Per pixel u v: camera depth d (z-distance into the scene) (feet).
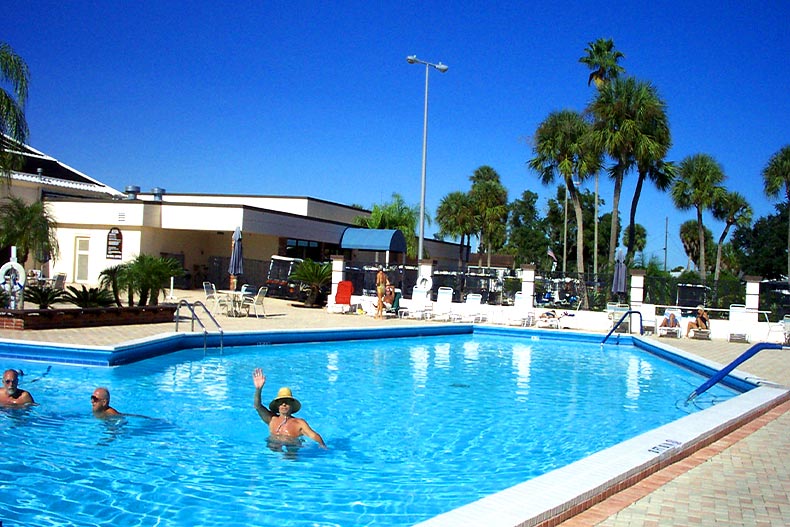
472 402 38.37
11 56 60.29
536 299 92.07
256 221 105.81
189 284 110.52
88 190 119.96
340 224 132.16
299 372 46.03
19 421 29.01
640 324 74.90
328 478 23.25
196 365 46.32
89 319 55.57
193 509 19.79
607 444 29.71
